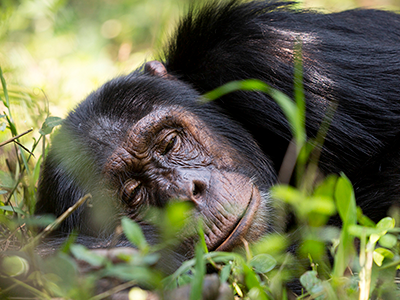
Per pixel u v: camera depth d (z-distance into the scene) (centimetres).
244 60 474
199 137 439
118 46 1023
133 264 219
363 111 449
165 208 393
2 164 535
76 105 488
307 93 445
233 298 253
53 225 257
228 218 379
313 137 444
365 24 552
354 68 463
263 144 481
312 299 266
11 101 573
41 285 247
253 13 504
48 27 977
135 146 418
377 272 269
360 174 440
